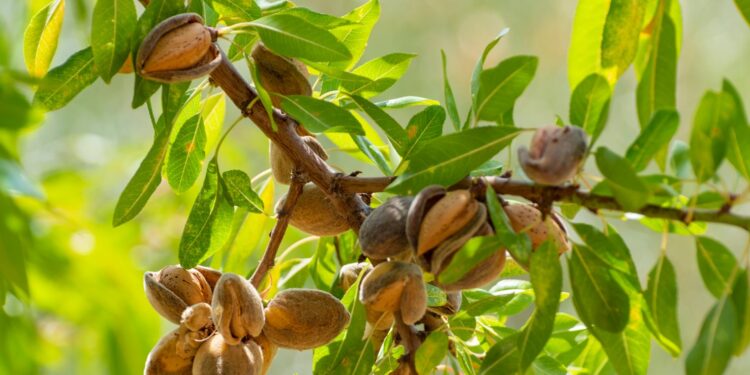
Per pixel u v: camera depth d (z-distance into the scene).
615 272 1.28
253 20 1.36
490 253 1.24
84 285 1.32
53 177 1.39
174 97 1.33
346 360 1.33
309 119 1.33
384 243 1.26
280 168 1.38
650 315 1.28
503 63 1.28
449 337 1.34
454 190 1.27
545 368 1.35
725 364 1.22
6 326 1.24
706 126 1.23
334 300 1.31
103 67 1.31
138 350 1.32
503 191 1.26
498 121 1.31
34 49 1.40
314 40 1.32
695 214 1.23
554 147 1.23
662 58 1.32
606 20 1.35
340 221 1.36
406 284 1.26
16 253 1.21
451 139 1.26
